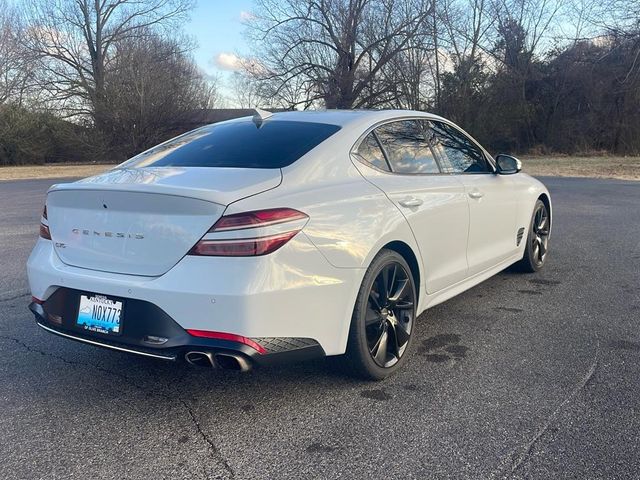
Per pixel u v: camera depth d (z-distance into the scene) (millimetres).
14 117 36469
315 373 3475
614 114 34594
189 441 2732
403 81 35375
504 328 4219
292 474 2449
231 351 2625
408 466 2486
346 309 3035
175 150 3633
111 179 3107
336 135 3426
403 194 3516
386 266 3314
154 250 2787
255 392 3244
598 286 5277
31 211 11516
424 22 34188
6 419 2953
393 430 2793
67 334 3051
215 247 2650
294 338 2797
